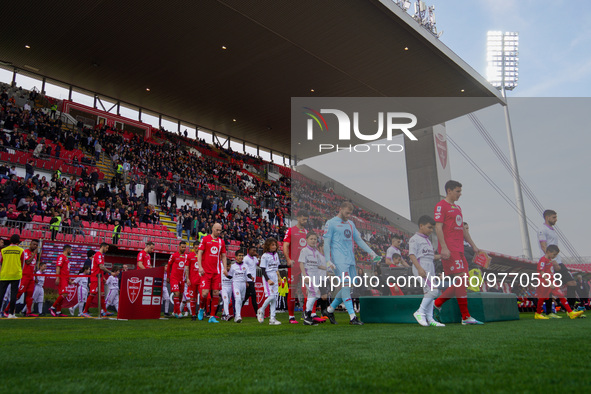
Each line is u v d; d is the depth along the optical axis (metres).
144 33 15.89
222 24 15.02
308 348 2.74
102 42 16.72
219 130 27.17
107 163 18.75
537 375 1.69
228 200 20.45
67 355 2.44
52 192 13.94
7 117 16.00
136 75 19.59
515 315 6.66
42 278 9.77
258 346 2.89
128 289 7.50
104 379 1.71
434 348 2.64
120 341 3.32
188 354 2.48
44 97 19.62
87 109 20.88
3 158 14.59
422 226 5.41
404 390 1.45
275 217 22.05
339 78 18.64
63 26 15.67
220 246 6.77
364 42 15.68
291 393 1.43
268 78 19.23
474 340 3.11
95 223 13.96
